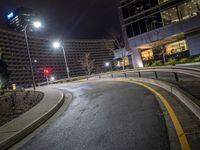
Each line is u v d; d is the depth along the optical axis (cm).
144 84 1588
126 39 5584
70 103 1338
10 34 16000
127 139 527
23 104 1645
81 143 564
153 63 4759
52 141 636
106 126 670
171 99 898
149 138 508
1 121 1091
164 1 4778
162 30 4828
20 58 16338
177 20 4612
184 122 577
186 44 4775
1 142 660
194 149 410
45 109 1135
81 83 3008
